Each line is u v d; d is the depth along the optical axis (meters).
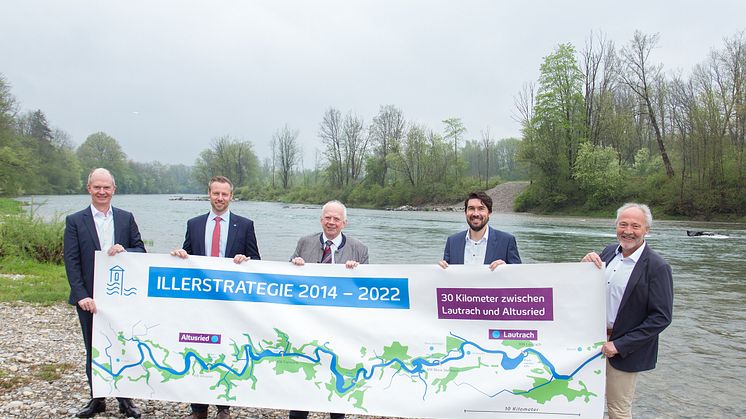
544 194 59.31
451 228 39.38
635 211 4.05
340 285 4.80
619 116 60.06
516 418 4.44
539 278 4.42
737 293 13.98
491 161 113.06
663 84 60.03
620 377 4.21
